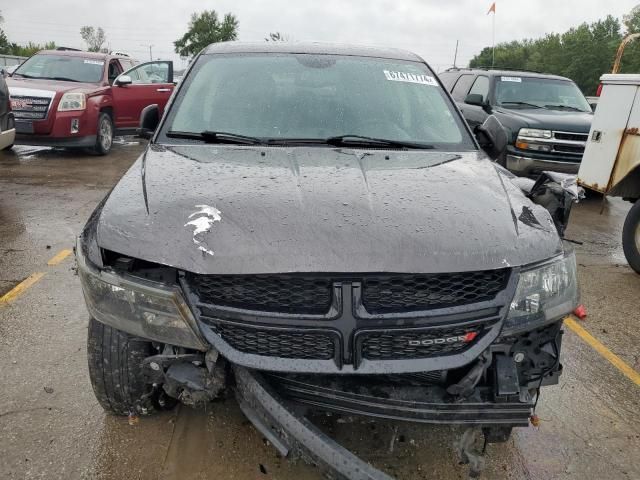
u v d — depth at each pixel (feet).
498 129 11.47
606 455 9.00
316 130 10.26
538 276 7.11
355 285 6.55
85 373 10.33
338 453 6.09
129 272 6.93
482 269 6.73
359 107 10.80
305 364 6.63
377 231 6.79
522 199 8.35
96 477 8.01
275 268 6.44
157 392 8.58
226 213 7.00
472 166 9.35
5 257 15.99
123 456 8.39
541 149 26.23
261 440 8.82
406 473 8.29
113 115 34.06
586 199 28.12
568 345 12.62
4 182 25.08
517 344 7.20
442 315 6.70
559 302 7.32
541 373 7.41
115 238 6.94
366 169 8.65
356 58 12.05
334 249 6.55
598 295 15.62
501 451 8.93
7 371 10.30
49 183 25.22
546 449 9.05
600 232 22.21
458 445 7.48
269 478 8.15
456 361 6.76
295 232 6.72
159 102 37.47
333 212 7.07
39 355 10.88
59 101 30.07
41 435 8.71
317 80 11.25
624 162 18.95
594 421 9.86
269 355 6.68
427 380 7.07
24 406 9.34
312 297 6.61
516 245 7.04
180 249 6.63
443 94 11.69
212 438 8.81
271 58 11.76
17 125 29.60
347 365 6.63
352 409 6.77
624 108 18.84
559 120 26.66
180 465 8.29
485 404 6.91
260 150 9.46
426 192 7.82
